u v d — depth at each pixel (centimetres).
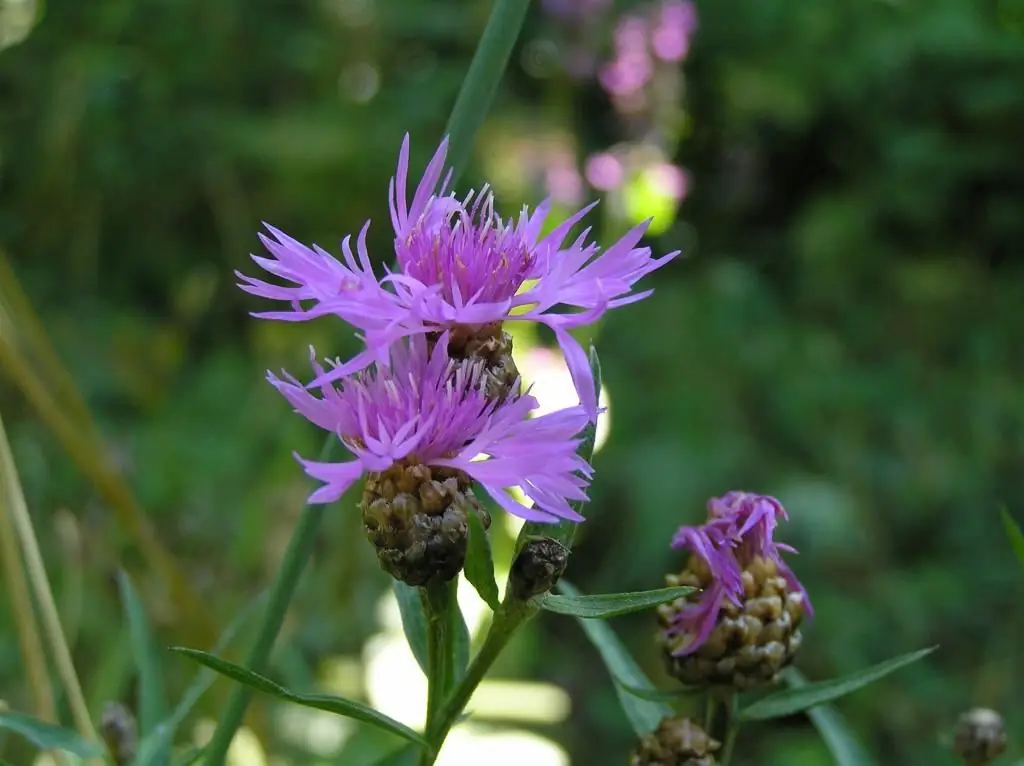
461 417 24
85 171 96
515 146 101
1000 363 105
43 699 30
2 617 60
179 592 34
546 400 67
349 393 24
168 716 31
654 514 87
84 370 83
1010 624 83
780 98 118
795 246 117
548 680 81
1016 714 77
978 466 96
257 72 104
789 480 90
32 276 92
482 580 24
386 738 59
